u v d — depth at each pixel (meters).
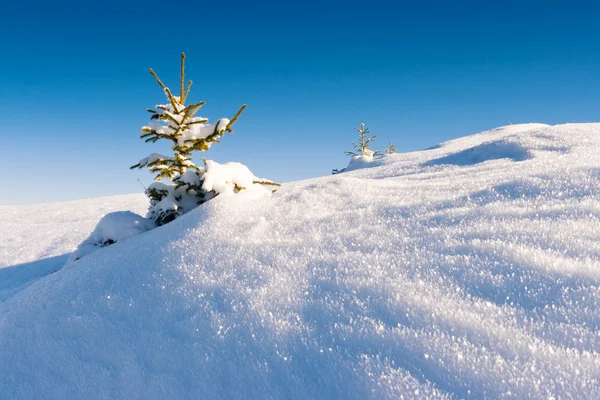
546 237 2.11
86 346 1.87
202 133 4.17
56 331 2.06
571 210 2.44
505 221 2.44
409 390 1.24
